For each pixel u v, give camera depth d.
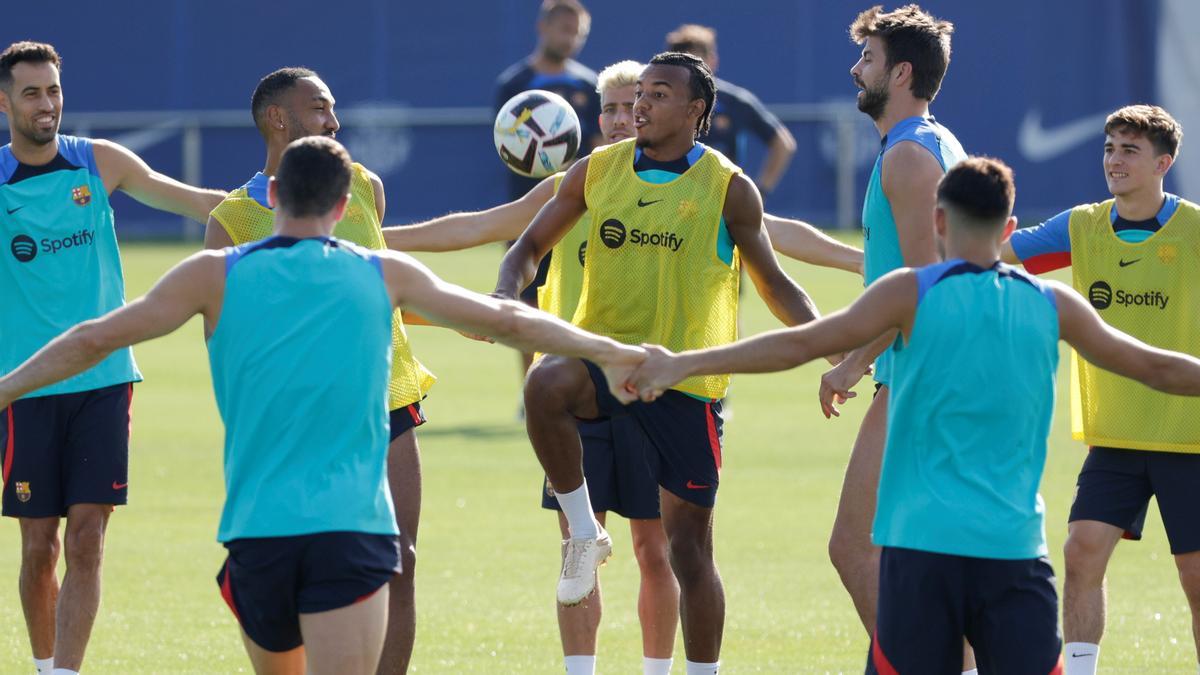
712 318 23.27
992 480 18.30
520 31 119.75
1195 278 24.64
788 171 115.19
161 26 119.81
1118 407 24.56
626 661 27.75
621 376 19.50
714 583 24.08
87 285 26.05
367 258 18.62
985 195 18.52
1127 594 32.22
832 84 118.31
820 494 42.34
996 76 116.81
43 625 25.78
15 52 25.52
